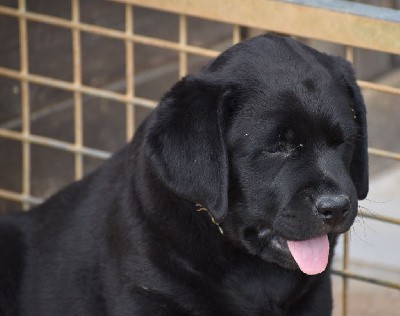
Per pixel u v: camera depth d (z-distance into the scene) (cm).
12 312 952
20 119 1248
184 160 794
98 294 895
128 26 1018
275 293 862
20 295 948
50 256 933
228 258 847
